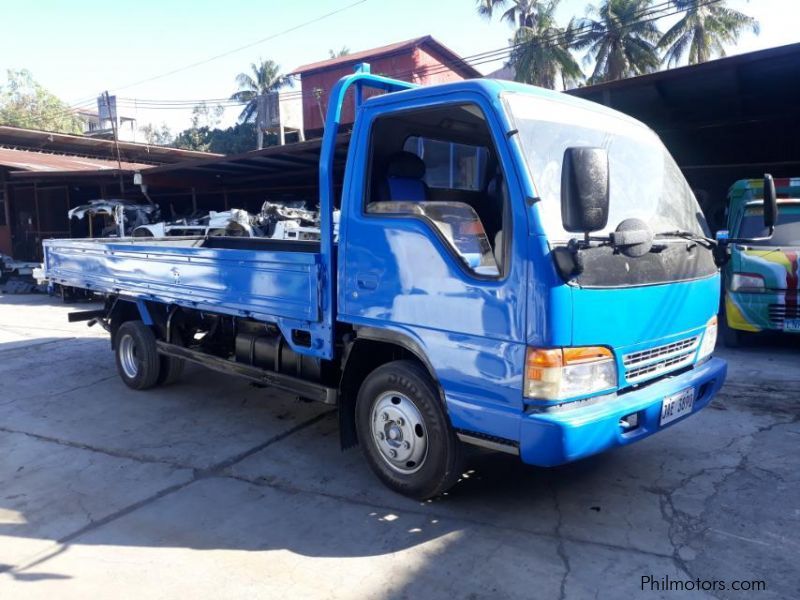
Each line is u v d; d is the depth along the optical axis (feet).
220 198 62.80
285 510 12.93
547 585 10.09
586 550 11.05
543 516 12.29
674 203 13.69
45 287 54.39
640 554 10.87
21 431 18.10
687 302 12.52
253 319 16.70
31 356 27.68
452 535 11.71
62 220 69.41
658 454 15.06
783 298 23.68
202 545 11.66
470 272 11.25
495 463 14.75
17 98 157.79
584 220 9.60
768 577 10.12
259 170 52.65
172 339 20.80
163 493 13.88
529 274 10.39
